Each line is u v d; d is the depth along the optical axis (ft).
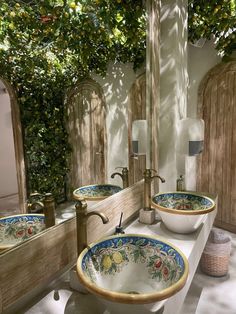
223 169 9.15
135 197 5.68
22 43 3.43
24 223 3.49
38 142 3.72
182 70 6.44
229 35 7.72
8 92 3.25
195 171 9.73
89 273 3.19
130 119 5.78
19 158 3.42
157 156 6.25
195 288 6.62
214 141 9.24
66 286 3.40
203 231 5.08
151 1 5.52
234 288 6.60
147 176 5.37
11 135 3.30
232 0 6.84
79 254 3.39
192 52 8.85
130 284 3.66
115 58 5.27
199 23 7.64
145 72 6.03
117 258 3.67
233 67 8.39
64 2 4.04
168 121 6.20
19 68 3.38
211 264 7.02
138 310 2.51
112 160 5.44
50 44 3.87
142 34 5.75
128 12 5.42
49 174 3.91
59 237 3.48
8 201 3.28
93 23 4.70
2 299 2.73
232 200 9.06
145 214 5.28
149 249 3.67
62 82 4.14
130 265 3.76
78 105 4.51
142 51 5.85
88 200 4.79
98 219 4.31
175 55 5.88
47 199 3.82
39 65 3.70
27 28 3.50
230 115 8.71
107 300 2.48
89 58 4.68
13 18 3.29
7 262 2.77
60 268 3.52
